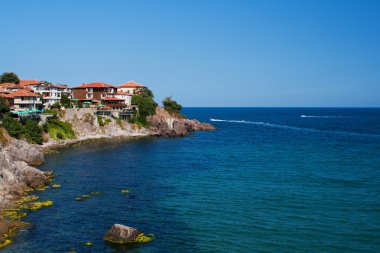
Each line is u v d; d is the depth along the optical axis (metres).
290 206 54.12
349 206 54.12
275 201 56.50
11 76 150.38
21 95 116.19
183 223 47.47
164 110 175.75
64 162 86.75
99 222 47.44
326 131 179.50
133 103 161.50
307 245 41.41
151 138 142.12
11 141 89.38
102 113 141.12
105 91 160.50
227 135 159.62
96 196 58.78
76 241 41.53
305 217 49.62
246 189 63.47
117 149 109.88
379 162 88.38
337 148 114.56
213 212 51.62
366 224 47.22
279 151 108.81
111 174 75.12
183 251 39.66
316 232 44.75
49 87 142.38
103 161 89.31
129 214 50.66
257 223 47.47
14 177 59.81
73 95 161.50
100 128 134.88
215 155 101.31
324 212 51.53
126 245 40.84
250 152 107.00
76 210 51.81
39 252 38.69
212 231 44.97
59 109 126.25
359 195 59.56
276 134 164.12
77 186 64.88
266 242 42.03
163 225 46.78
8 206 52.00
